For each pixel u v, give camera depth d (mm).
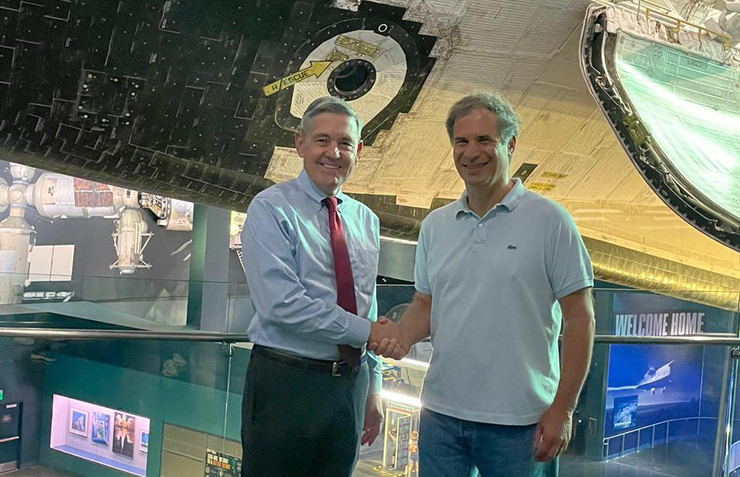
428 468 2777
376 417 3207
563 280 2539
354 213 2982
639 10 4426
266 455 2738
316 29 3863
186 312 6367
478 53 4340
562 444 2469
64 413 4359
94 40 3430
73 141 3725
